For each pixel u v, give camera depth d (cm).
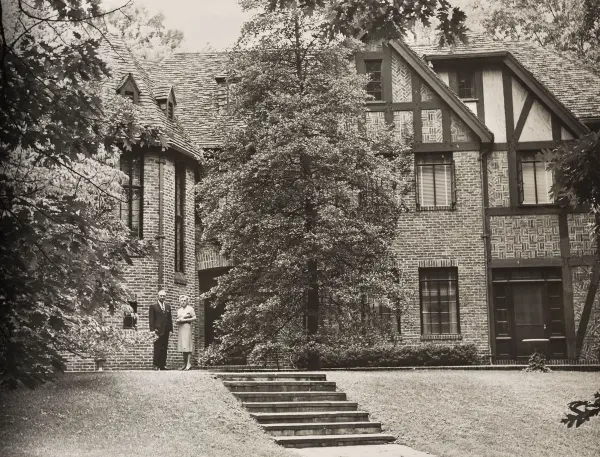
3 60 746
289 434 1349
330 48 2069
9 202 748
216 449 1191
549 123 2475
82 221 774
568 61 2723
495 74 2514
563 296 2405
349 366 2316
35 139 784
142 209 2292
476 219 2444
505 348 2403
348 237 1956
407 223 2444
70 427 1226
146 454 1128
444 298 2427
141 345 2217
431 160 2473
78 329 1380
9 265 708
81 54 794
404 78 2484
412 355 2311
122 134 867
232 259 2155
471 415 1538
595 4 3312
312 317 2025
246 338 2061
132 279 2231
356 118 2152
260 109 2069
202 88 2758
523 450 1380
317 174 1998
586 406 827
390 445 1346
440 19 927
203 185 2131
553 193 871
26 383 725
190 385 1477
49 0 800
